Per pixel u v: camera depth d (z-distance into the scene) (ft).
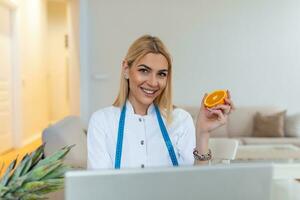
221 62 17.35
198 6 17.13
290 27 17.38
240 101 17.49
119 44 17.02
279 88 17.52
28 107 20.70
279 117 15.21
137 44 3.51
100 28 16.93
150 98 3.54
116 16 16.94
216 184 1.82
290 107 17.61
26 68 20.36
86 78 16.96
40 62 23.67
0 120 17.30
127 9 16.96
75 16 18.56
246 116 16.08
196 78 17.33
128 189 1.77
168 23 17.12
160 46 3.49
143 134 3.62
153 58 3.43
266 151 10.95
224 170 1.82
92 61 16.98
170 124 3.71
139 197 1.78
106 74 16.99
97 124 3.63
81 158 5.87
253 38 17.33
